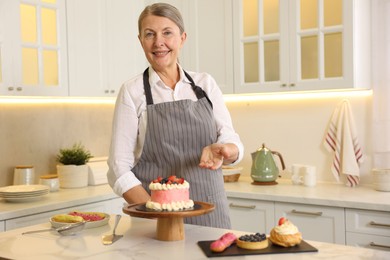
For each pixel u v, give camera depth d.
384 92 3.04
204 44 3.50
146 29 1.84
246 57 3.34
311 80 3.05
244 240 1.40
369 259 1.29
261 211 3.00
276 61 3.23
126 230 1.68
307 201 2.79
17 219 2.52
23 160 3.28
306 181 3.21
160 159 1.91
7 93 2.78
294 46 3.10
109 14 3.42
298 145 3.47
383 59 3.04
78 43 3.21
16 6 2.83
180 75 1.96
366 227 2.62
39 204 2.67
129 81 1.92
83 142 3.70
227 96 3.79
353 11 2.87
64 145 3.55
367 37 3.06
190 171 1.91
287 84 3.14
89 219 1.79
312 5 3.06
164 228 1.52
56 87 3.06
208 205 1.58
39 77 2.98
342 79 2.93
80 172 3.28
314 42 3.07
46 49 3.03
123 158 1.82
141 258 1.34
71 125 3.61
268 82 3.22
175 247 1.44
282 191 3.02
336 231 2.71
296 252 1.36
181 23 1.88
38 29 2.97
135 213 1.46
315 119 3.39
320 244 1.46
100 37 3.36
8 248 1.47
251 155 3.50
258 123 3.65
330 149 3.29
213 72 3.47
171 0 3.65
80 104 3.68
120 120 1.87
